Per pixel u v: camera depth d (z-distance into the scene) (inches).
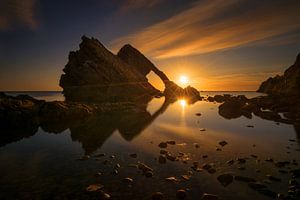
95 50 2062.0
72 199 299.9
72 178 369.4
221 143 581.0
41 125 876.6
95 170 405.4
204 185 338.3
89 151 532.1
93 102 1653.5
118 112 1266.0
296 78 1731.1
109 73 2022.6
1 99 854.5
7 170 409.1
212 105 1716.3
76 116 1040.2
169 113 1240.8
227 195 306.3
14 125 807.1
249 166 418.0
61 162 452.1
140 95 2413.9
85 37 2134.6
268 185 334.3
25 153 517.7
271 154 494.0
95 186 333.7
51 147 569.6
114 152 520.1
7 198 303.7
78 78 1883.6
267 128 802.2
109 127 838.5
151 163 439.8
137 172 393.4
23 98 1107.3
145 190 324.2
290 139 635.5
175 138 655.8
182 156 482.3
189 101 2161.7
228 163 434.3
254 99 1720.0
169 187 332.8
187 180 357.4
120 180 359.6
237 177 360.2
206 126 848.3
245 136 677.3
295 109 1224.8
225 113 1232.8
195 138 655.1
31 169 413.4
